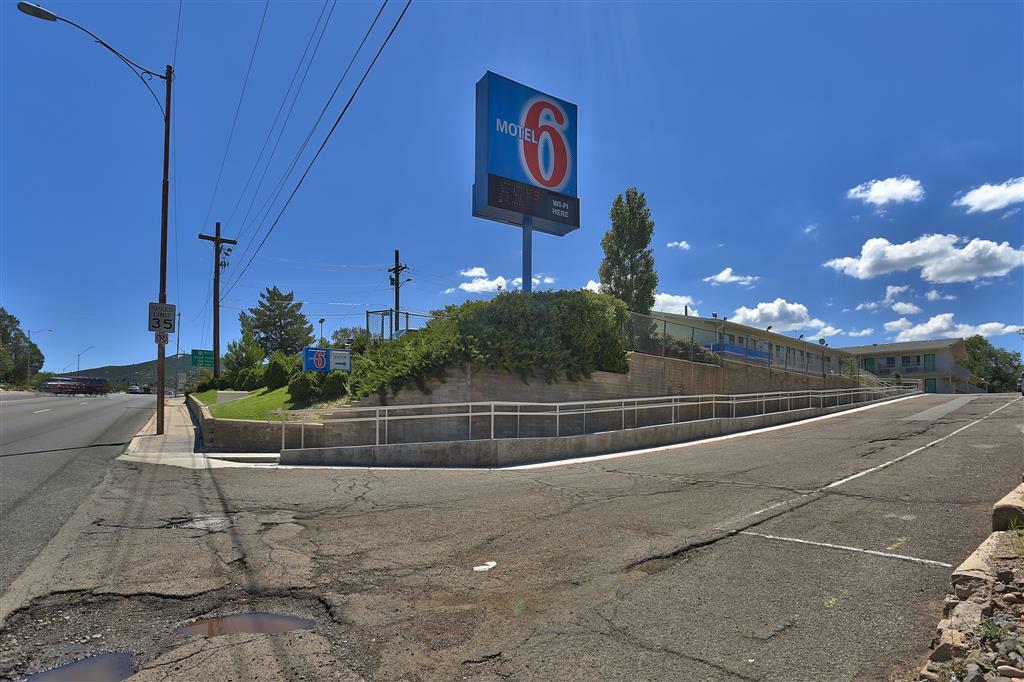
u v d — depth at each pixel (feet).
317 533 21.76
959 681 9.66
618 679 10.96
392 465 40.60
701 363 77.05
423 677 11.33
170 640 13.12
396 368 50.08
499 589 15.89
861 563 16.74
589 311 62.08
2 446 47.44
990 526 19.75
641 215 102.73
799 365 101.86
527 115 67.87
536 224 69.46
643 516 23.59
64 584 16.34
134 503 26.66
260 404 62.64
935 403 90.02
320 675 11.45
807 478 30.60
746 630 12.82
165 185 59.06
